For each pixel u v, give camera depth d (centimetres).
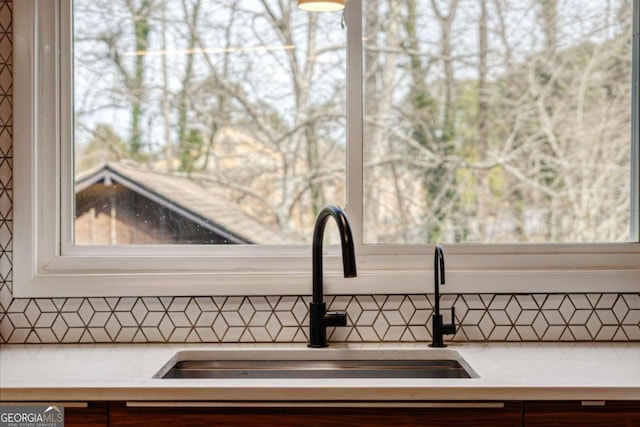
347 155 187
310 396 124
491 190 231
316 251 167
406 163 232
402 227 231
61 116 186
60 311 178
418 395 124
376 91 232
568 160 224
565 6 225
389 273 178
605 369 141
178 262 183
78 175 196
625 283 176
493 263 183
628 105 215
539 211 226
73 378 133
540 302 177
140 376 135
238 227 225
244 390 124
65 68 186
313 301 169
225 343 177
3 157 178
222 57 227
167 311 178
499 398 125
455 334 175
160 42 216
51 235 183
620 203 216
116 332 178
